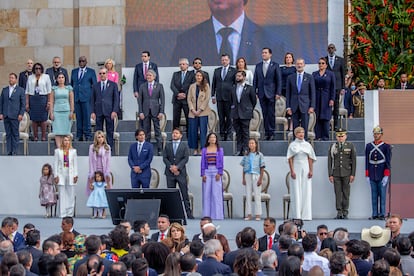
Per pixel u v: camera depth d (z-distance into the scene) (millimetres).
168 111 58688
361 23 55938
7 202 53062
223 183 50156
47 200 50094
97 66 69438
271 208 50344
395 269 25703
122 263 23484
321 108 52562
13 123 54156
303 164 47750
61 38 70312
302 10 66625
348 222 46438
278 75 52656
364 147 52562
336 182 48469
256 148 48438
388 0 55188
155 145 54156
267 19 67062
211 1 67688
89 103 55562
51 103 54344
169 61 68250
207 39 67812
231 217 49750
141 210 38812
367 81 55938
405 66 55344
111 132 53781
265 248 34625
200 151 52406
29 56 70188
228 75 52500
